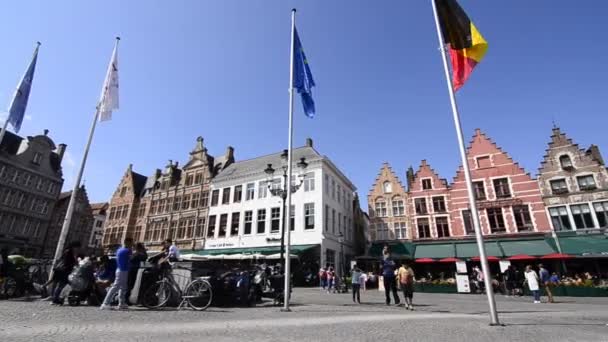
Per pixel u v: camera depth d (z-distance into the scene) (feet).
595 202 81.15
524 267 80.69
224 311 27.48
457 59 28.58
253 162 117.80
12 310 22.68
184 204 121.19
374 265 98.94
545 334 18.31
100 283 29.73
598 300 49.93
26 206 129.80
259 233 98.78
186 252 109.50
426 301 45.44
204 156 124.47
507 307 37.09
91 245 179.83
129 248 27.14
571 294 58.29
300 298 45.83
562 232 81.71
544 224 84.69
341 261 99.81
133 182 142.00
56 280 28.07
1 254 31.99
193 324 19.81
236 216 105.60
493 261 83.97
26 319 19.35
